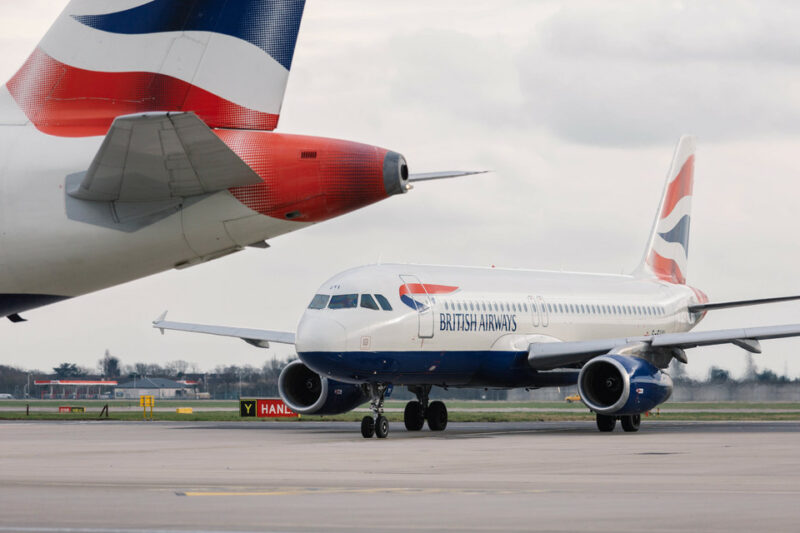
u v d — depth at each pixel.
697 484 35.47
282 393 81.56
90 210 31.81
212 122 33.06
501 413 143.88
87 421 107.56
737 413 144.12
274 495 31.31
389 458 49.44
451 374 79.31
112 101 33.09
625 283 104.25
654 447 58.38
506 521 25.58
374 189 32.88
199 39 33.06
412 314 74.12
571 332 91.69
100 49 33.09
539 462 46.69
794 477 38.44
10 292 32.56
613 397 80.56
